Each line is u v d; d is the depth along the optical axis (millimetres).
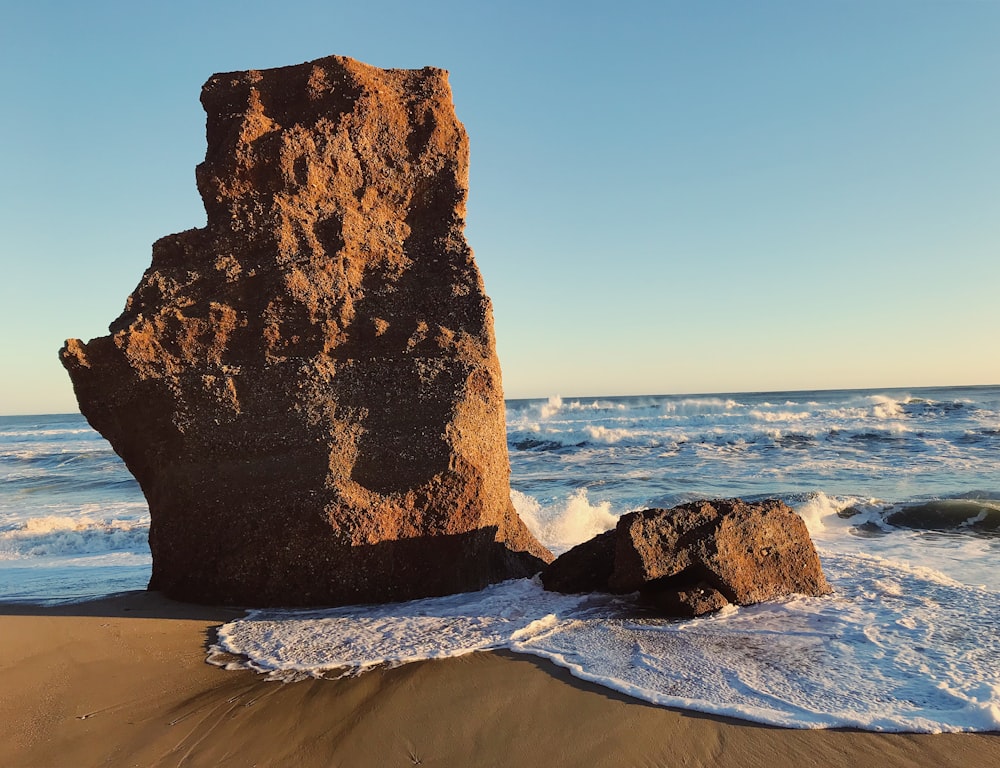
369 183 8477
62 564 10617
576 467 20953
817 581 6773
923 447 21422
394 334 7660
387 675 4758
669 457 22203
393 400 7273
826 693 4344
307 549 6609
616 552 6508
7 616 6457
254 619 6250
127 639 5672
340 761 3662
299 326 7492
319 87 8352
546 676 4699
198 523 6930
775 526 6805
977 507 11625
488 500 7422
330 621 6090
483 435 7457
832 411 31219
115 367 7277
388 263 8211
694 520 6570
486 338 7820
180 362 7391
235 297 7652
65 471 26578
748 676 4645
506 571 7809
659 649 5199
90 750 3768
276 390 7223
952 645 5164
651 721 4023
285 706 4293
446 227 8594
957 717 3982
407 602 6703
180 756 3713
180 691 4551
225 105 8477
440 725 4035
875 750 3697
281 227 7832
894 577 7336
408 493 6820
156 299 7680
